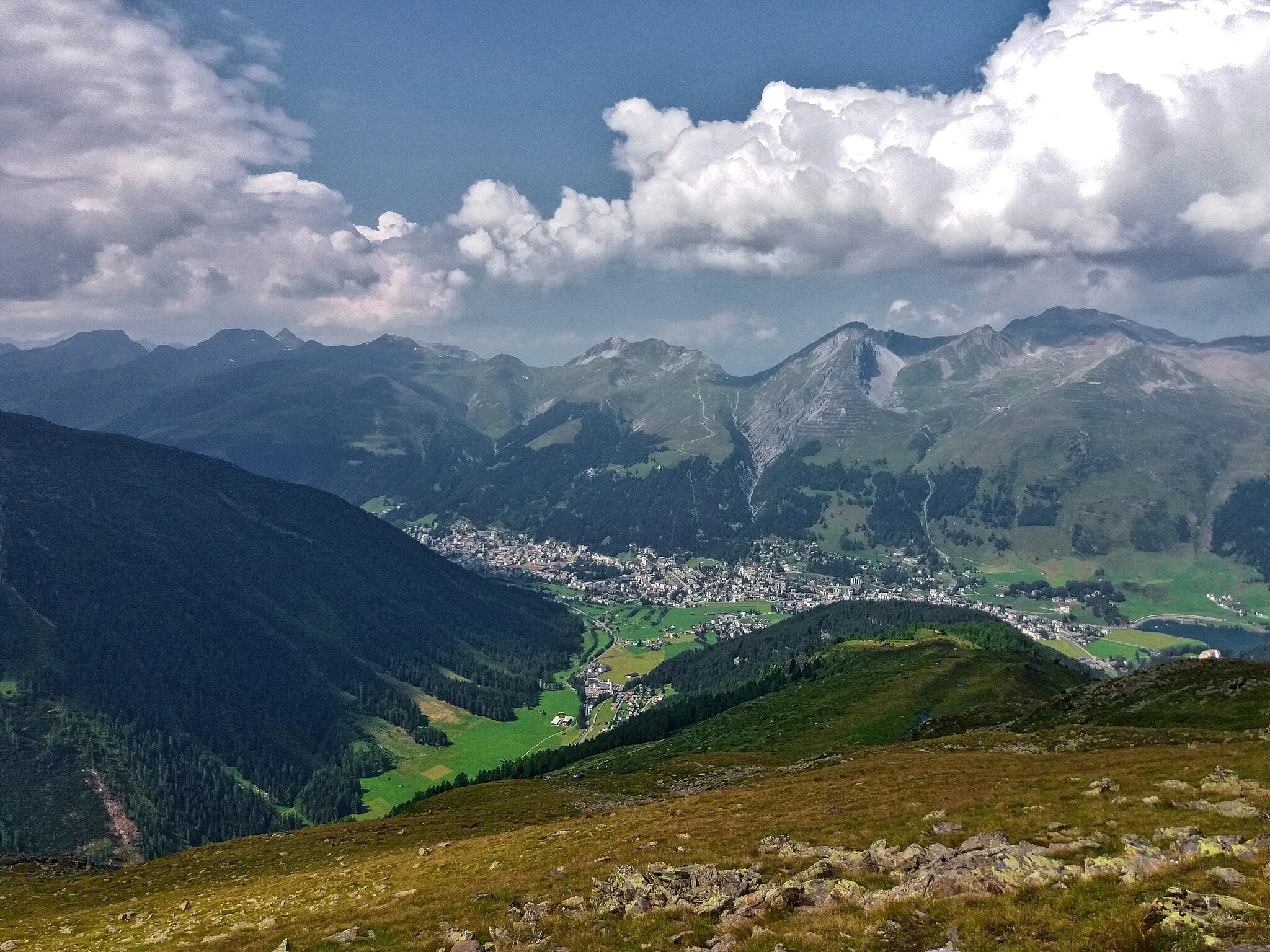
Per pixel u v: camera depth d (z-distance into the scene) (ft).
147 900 202.80
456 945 94.38
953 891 81.76
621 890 103.60
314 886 166.91
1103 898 71.92
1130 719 268.21
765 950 76.07
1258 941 56.59
